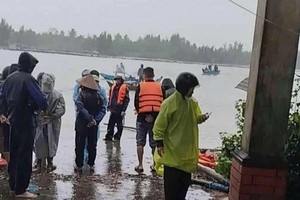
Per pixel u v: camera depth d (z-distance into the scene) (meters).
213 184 9.95
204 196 9.54
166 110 8.05
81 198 9.09
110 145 13.62
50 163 10.77
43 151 10.62
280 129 7.77
